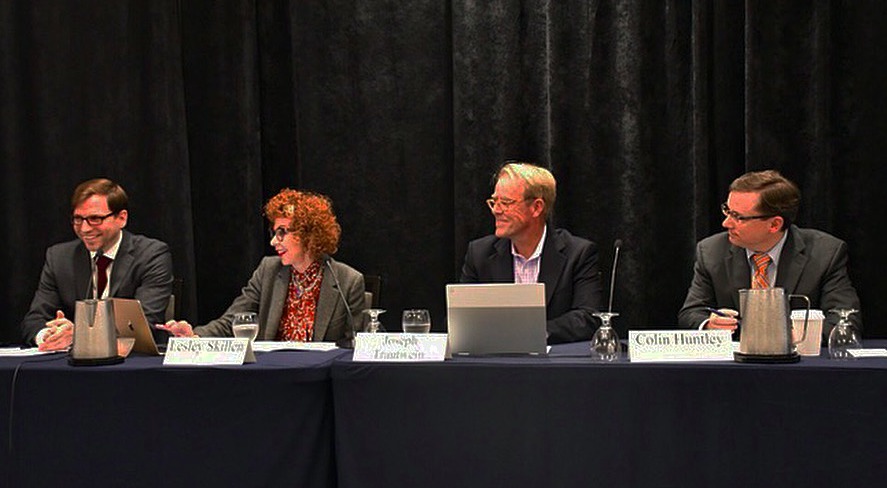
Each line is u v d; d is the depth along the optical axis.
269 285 3.02
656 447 2.04
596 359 2.16
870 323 3.54
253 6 3.81
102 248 3.09
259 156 3.83
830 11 3.52
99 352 2.24
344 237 3.89
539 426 2.09
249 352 2.23
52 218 3.82
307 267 3.02
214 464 2.17
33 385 2.21
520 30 3.75
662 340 2.13
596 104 3.70
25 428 2.21
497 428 2.10
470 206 3.72
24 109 3.82
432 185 3.86
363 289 3.04
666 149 3.68
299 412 2.15
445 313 3.86
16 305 3.81
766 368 1.99
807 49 3.49
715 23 3.62
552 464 2.08
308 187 3.89
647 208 3.67
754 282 2.76
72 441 2.20
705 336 2.13
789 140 3.52
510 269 2.95
